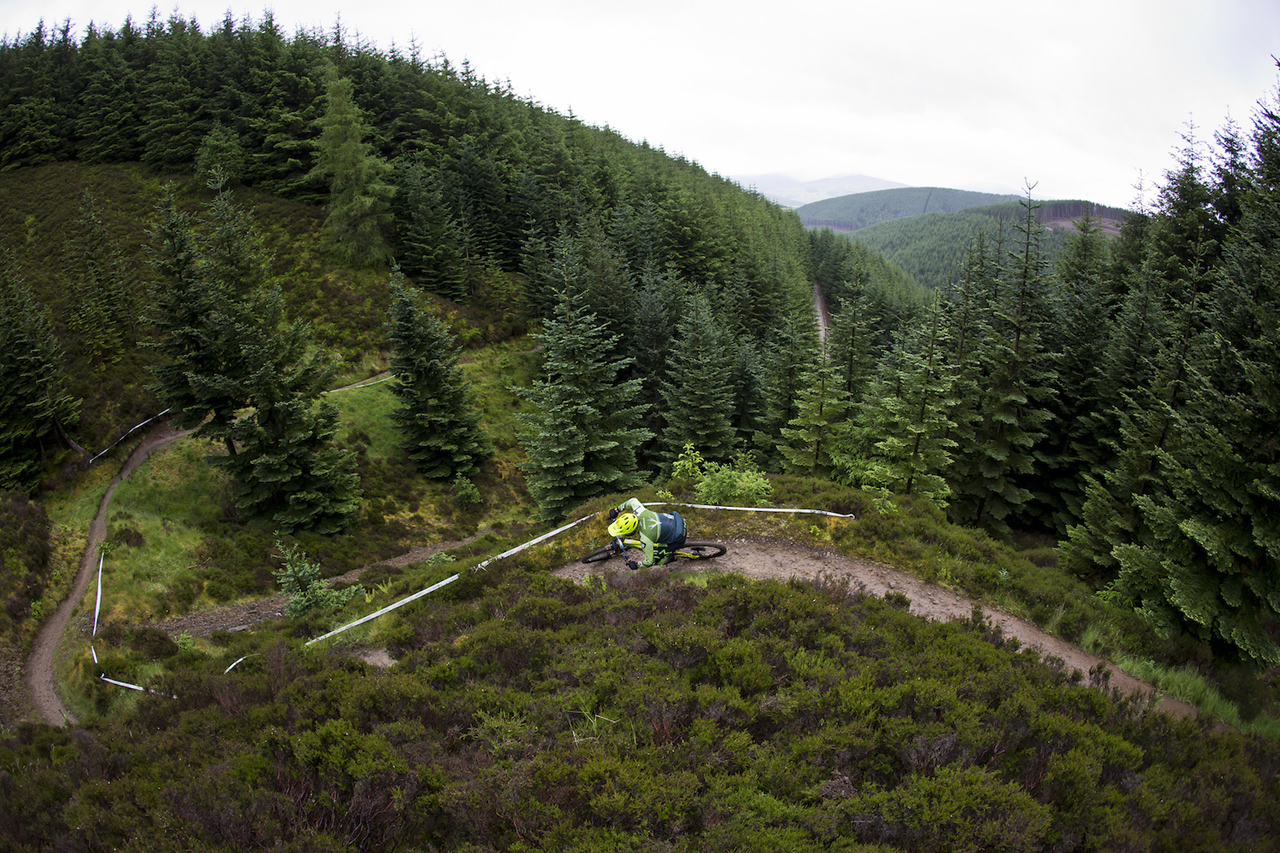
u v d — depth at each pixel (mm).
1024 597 10242
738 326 55219
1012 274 23031
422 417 35938
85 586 23359
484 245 57750
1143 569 11898
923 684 6109
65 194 54469
